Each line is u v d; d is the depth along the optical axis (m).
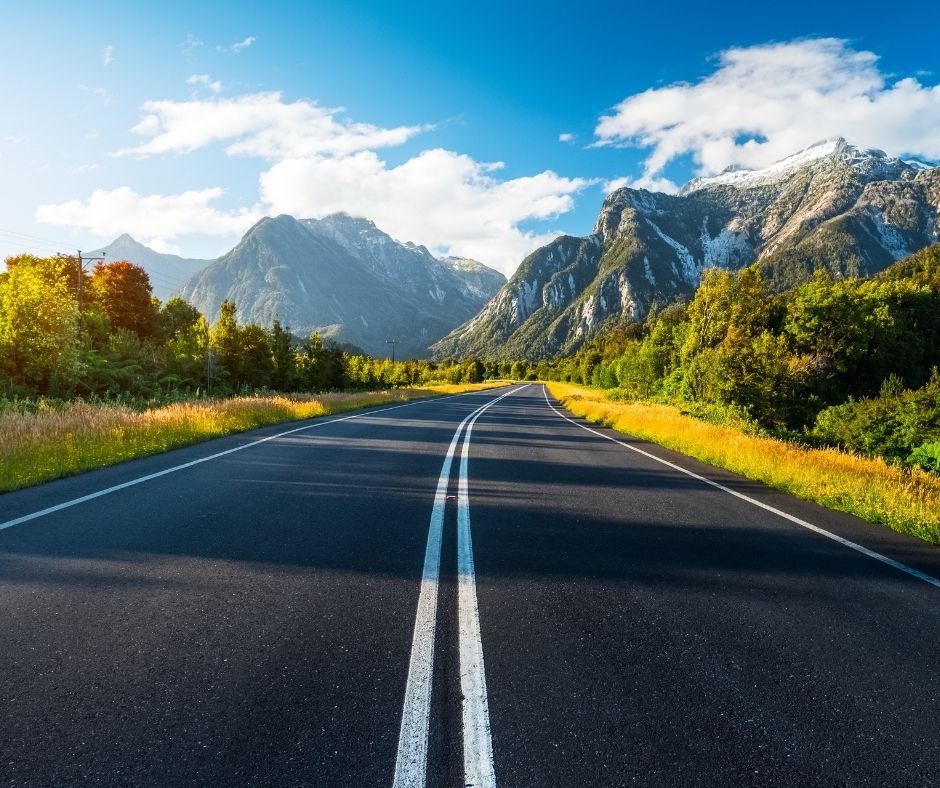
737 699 2.41
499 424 18.80
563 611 3.31
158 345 44.31
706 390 26.09
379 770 1.88
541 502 6.47
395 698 2.32
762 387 24.33
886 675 2.69
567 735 2.10
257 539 4.58
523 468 9.13
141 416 11.91
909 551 4.94
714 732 2.16
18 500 5.86
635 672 2.61
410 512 5.73
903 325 44.50
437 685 2.43
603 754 2.00
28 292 20.62
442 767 1.89
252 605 3.25
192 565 3.91
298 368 47.22
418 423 17.67
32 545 4.29
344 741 2.03
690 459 11.36
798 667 2.73
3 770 1.84
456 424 17.95
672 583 3.87
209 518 5.21
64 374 21.19
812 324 38.03
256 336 39.47
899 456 17.91
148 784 1.79
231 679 2.43
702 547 4.81
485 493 6.89
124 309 46.16
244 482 7.05
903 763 2.03
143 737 2.03
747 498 7.25
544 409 31.55
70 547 4.26
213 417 13.55
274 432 13.48
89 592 3.39
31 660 2.55
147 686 2.35
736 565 4.34
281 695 2.31
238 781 1.81
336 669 2.54
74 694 2.29
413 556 4.27
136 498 6.02
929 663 2.83
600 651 2.81
